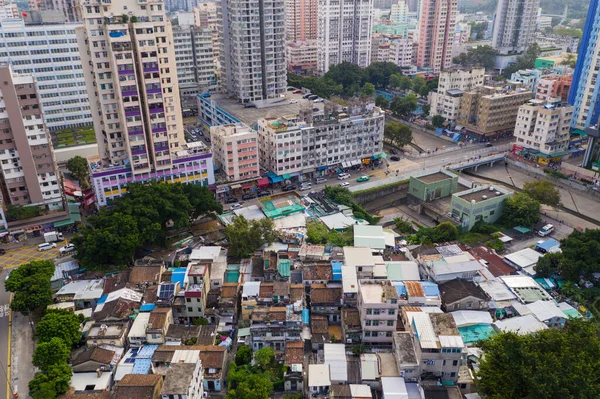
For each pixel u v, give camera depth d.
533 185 156.75
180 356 82.75
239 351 92.25
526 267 119.50
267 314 94.62
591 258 113.06
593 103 198.38
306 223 139.38
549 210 159.25
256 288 103.88
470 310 103.12
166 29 142.50
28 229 139.62
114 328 94.75
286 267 112.88
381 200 170.00
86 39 137.50
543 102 197.00
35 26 199.62
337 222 141.38
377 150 189.75
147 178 149.75
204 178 158.38
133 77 136.38
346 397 78.56
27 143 136.88
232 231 124.44
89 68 141.00
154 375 80.25
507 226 147.62
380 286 97.94
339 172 182.62
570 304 109.12
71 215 146.38
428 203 161.12
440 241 136.12
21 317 107.88
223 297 105.75
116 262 118.12
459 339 81.56
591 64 196.50
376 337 94.25
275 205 146.62
